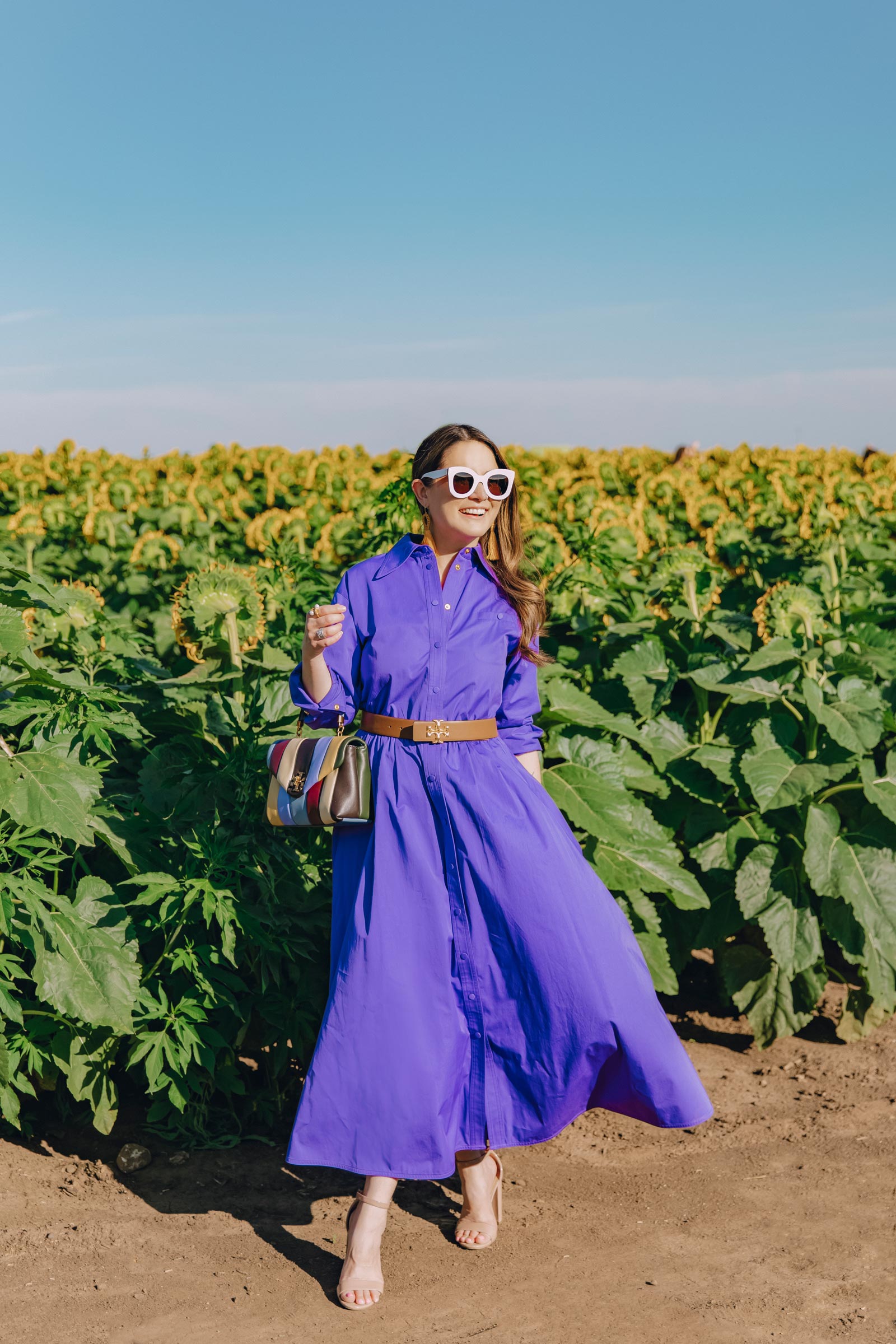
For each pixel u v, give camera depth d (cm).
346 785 277
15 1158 338
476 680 287
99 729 333
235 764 355
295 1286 285
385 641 287
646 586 621
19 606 345
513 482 291
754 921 442
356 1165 268
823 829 429
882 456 1562
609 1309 276
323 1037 273
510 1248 305
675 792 462
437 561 296
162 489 1239
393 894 276
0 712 333
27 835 317
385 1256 300
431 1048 272
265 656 431
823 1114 391
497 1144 286
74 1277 284
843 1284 288
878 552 780
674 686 500
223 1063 355
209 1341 262
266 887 338
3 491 1383
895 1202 330
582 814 399
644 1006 285
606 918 287
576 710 431
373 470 1514
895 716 441
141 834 345
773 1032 436
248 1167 343
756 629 508
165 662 646
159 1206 319
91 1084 330
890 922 415
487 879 278
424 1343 262
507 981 282
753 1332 267
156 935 345
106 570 791
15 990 316
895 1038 455
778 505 1150
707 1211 326
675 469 1473
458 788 281
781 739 452
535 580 308
